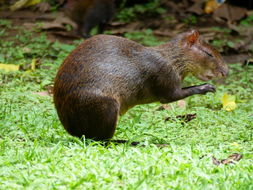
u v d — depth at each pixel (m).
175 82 10.88
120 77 9.96
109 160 8.26
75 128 9.80
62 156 8.64
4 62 15.66
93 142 9.36
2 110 11.65
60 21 19.92
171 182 7.55
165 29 20.27
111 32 19.48
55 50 17.09
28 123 10.79
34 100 12.58
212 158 8.71
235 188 7.45
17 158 8.46
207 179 7.66
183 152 8.94
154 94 10.72
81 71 9.66
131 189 7.17
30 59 16.31
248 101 13.95
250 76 15.99
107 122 9.76
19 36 18.23
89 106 9.62
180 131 11.11
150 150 9.02
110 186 7.36
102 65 9.80
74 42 18.23
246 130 11.33
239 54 18.22
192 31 11.12
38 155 8.59
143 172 7.71
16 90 13.27
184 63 10.99
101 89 9.70
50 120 11.22
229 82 15.69
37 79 14.41
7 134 10.12
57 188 7.23
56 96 9.84
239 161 8.76
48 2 21.86
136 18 21.16
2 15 20.83
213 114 12.36
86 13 19.31
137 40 18.86
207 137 10.70
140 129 11.06
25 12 21.28
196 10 21.59
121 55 10.09
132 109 12.71
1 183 7.42
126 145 9.38
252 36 19.72
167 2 22.39
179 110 12.69
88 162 8.21
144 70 10.36
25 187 7.30
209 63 11.20
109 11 19.80
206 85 11.18
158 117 12.10
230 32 19.77
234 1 22.14
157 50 10.74
